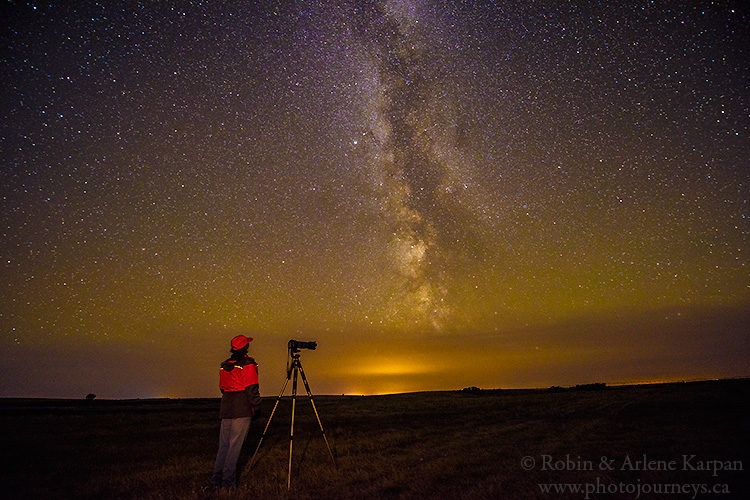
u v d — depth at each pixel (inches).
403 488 220.4
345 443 361.7
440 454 304.7
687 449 278.1
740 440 296.8
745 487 199.9
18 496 212.7
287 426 474.0
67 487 230.5
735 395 548.1
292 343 280.7
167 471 267.7
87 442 370.3
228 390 247.0
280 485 232.2
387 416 549.3
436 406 646.5
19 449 334.0
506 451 303.6
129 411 603.8
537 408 571.8
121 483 240.2
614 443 313.3
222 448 237.8
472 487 215.3
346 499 203.5
